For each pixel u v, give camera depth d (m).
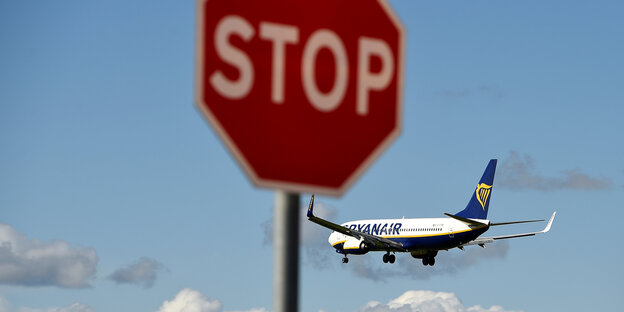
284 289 14.13
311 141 13.98
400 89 14.73
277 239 14.21
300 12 13.95
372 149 14.50
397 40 14.73
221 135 13.23
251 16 13.52
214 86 13.18
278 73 13.70
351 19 14.34
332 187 14.16
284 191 13.93
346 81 14.29
